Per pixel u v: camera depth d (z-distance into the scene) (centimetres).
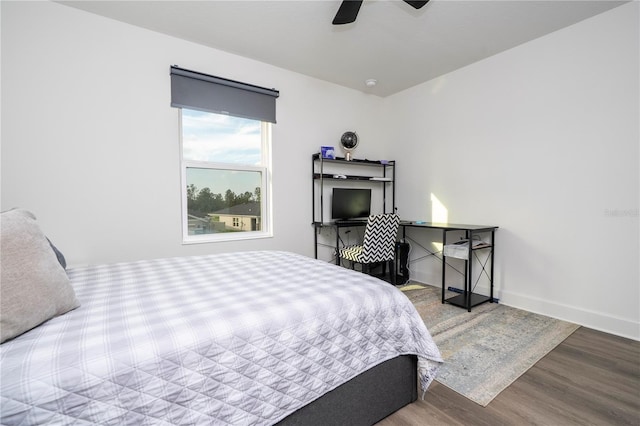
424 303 297
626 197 223
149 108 255
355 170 397
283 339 104
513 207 288
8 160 208
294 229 344
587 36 238
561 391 158
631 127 220
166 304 116
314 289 136
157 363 82
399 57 302
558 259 259
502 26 247
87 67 230
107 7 223
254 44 276
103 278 156
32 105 213
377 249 320
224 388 91
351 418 125
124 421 75
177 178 270
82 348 80
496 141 300
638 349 203
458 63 316
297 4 220
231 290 135
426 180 368
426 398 154
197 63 275
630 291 223
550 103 261
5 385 67
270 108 317
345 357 120
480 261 317
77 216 230
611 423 135
